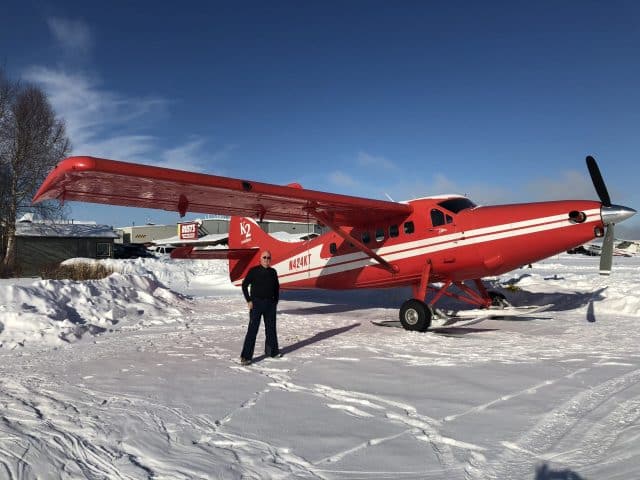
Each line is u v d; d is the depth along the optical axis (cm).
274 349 522
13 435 272
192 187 640
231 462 240
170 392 376
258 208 819
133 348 582
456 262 757
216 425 297
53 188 618
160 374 442
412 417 308
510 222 717
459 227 754
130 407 335
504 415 305
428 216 787
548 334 673
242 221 1172
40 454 245
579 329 717
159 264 2267
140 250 4191
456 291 1205
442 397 351
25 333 646
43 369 466
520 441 260
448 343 605
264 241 1104
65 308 822
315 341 629
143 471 229
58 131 2597
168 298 1091
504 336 661
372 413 319
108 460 242
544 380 393
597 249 5141
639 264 2850
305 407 334
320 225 970
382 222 845
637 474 203
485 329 733
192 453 252
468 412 314
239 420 307
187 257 1073
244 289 507
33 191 2508
